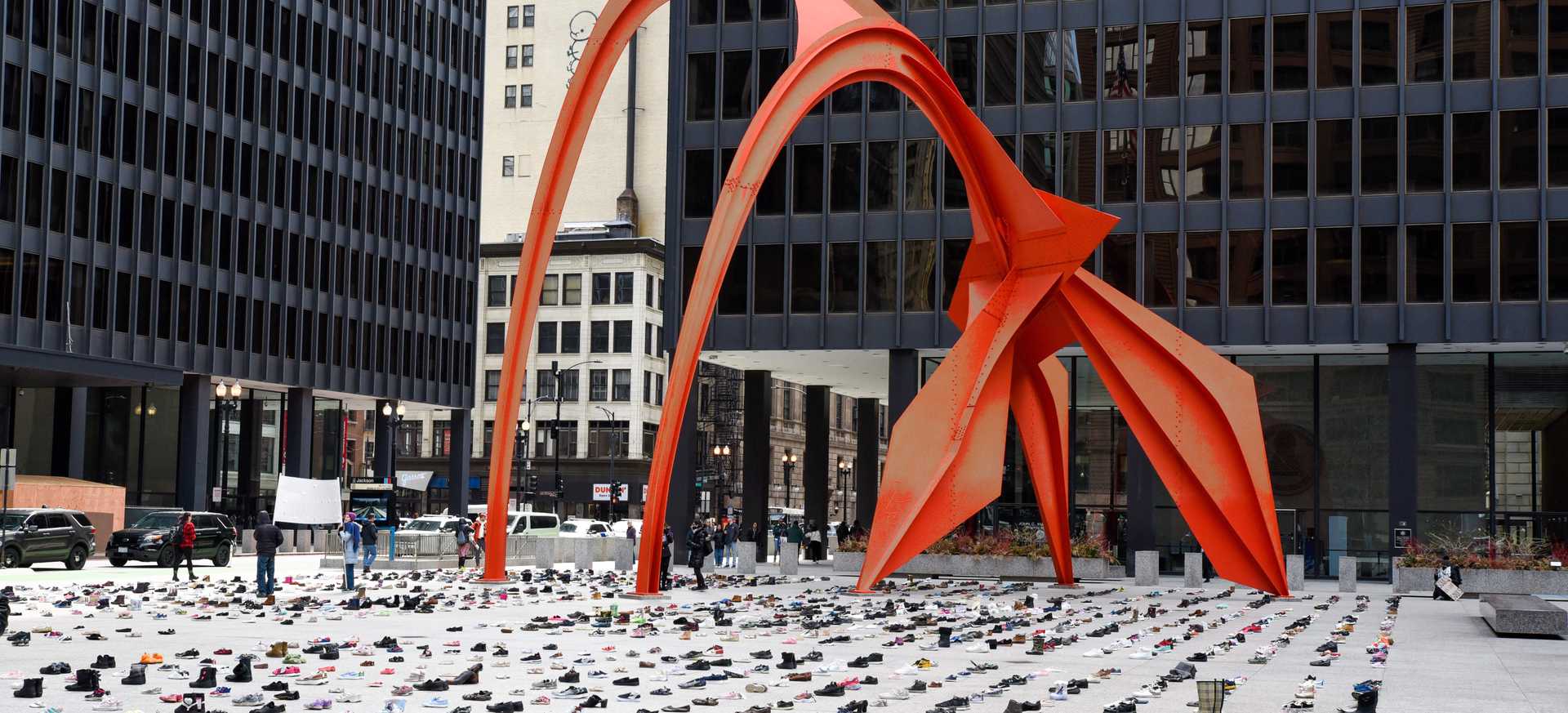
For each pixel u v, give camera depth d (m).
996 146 29.42
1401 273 43.47
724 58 48.84
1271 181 44.50
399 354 79.81
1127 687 13.66
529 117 113.06
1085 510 47.66
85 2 59.78
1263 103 44.72
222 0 67.19
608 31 28.12
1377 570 45.41
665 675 14.05
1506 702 13.34
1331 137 44.28
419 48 82.94
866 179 47.28
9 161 55.84
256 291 69.00
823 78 26.50
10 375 53.62
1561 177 42.72
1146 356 30.14
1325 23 44.53
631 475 103.50
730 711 11.51
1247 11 45.03
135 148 61.91
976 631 20.05
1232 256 44.62
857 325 46.91
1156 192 45.28
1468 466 45.19
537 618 21.14
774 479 110.31
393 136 80.06
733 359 51.09
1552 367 44.81
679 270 48.59
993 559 40.25
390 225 79.62
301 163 72.50
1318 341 43.84
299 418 72.25
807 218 47.59
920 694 12.96
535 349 106.69
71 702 11.55
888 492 28.97
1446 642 20.66
